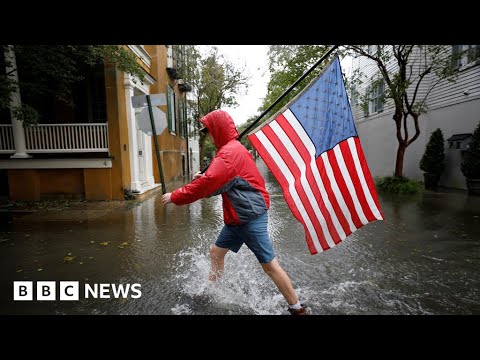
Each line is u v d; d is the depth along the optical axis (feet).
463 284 10.77
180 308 9.27
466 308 9.11
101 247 15.58
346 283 10.89
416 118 35.27
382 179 37.78
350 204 9.07
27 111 24.67
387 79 33.91
